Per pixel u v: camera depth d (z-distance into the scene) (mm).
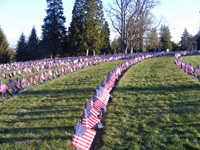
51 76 15148
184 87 8602
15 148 4703
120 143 4500
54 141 4824
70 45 48719
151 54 29562
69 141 4793
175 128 4918
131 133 4887
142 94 8047
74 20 47594
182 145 4160
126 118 5816
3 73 14945
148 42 46562
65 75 15422
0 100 8922
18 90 10047
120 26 48156
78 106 7270
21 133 5453
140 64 18859
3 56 40188
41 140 4969
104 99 6191
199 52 36094
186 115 5574
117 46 78312
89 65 21719
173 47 66000
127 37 47094
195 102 6531
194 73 11047
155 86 9164
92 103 5230
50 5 53125
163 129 4949
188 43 84250
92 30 47969
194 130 4699
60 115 6516
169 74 12133
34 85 12047
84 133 3744
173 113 5836
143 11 44719
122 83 10359
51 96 9016
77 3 47562
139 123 5395
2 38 40688
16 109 7465
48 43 53031
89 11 47188
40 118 6398
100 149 4355
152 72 13406
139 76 12133
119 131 5074
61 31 54125
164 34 62875
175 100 6965
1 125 6055
